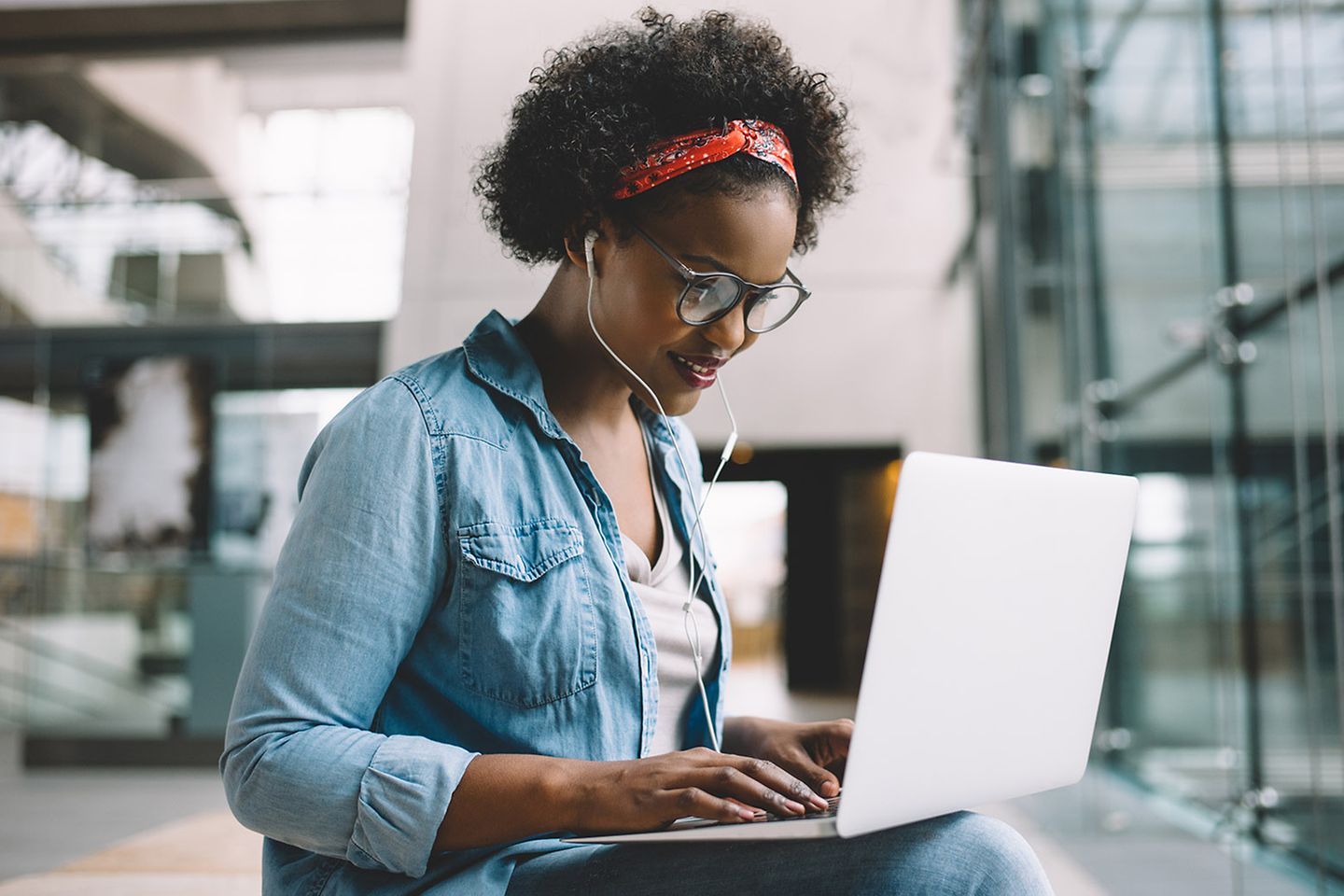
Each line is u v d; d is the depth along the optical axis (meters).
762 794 0.66
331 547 0.75
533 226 0.93
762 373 7.49
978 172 6.50
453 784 0.69
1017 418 5.77
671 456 1.02
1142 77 3.92
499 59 7.41
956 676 0.67
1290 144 2.78
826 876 0.70
